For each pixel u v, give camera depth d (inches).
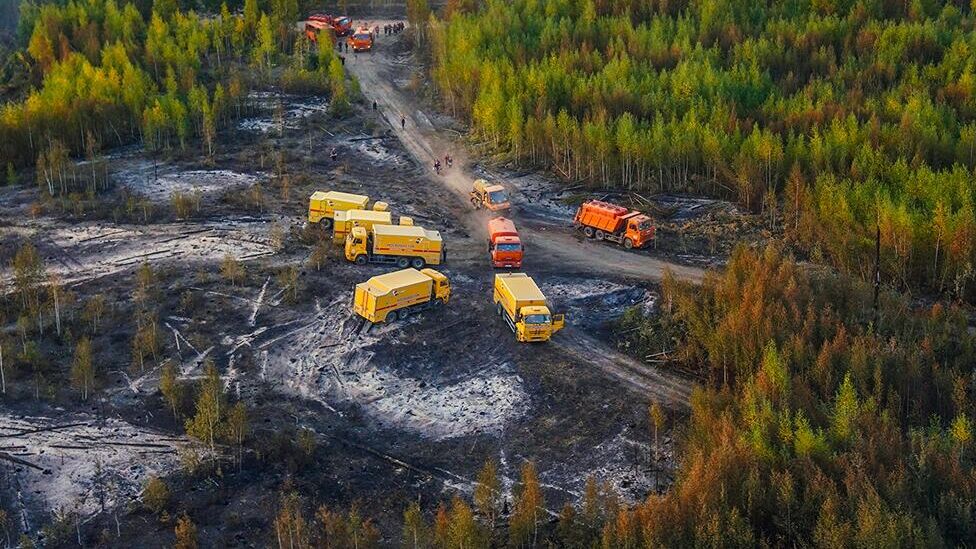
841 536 1731.1
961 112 3764.8
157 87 4431.6
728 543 1772.9
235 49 5007.4
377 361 2507.4
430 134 4180.6
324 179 3651.6
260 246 3075.8
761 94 3961.6
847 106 3786.9
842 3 4805.6
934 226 2869.1
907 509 1820.9
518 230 3299.7
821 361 2272.4
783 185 3444.9
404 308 2669.8
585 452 2190.0
